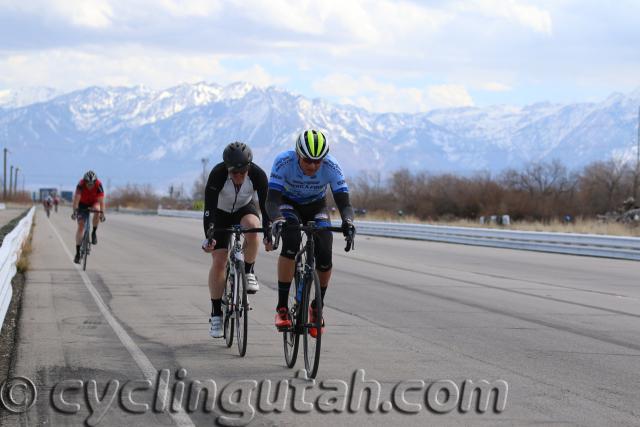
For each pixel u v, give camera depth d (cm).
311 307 1043
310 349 1029
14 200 19938
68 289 1936
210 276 1224
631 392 953
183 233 5022
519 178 8319
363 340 1281
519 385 985
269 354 1168
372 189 9612
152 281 2128
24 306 1636
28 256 2906
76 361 1102
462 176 9169
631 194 7656
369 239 4594
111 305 1662
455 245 4022
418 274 2394
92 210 2411
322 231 1070
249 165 1159
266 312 1589
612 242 3158
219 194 1188
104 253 3134
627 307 1689
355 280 2208
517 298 1828
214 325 1225
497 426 818
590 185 7931
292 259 1081
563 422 830
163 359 1123
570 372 1056
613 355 1171
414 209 8062
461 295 1878
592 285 2133
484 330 1383
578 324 1456
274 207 1090
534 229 5125
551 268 2667
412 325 1433
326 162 1125
